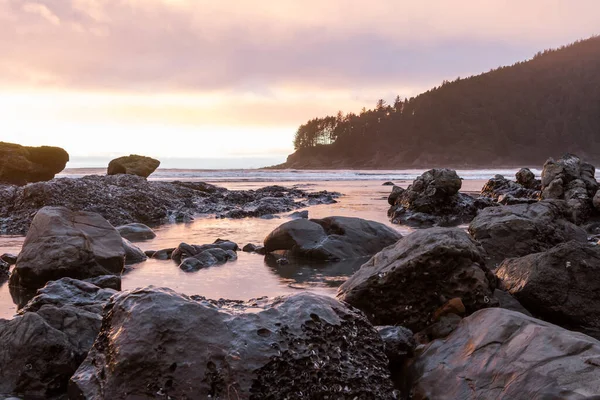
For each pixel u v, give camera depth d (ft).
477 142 567.59
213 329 12.99
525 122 593.01
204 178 184.24
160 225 52.39
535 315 20.43
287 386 12.49
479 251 19.70
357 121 628.69
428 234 19.97
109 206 53.62
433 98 635.66
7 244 39.55
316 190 115.34
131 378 12.25
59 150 93.04
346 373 13.24
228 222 55.16
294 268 30.83
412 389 13.80
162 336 12.65
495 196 76.95
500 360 12.65
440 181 60.80
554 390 10.91
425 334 17.71
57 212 28.78
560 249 20.84
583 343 11.91
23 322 15.05
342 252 34.22
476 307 18.47
